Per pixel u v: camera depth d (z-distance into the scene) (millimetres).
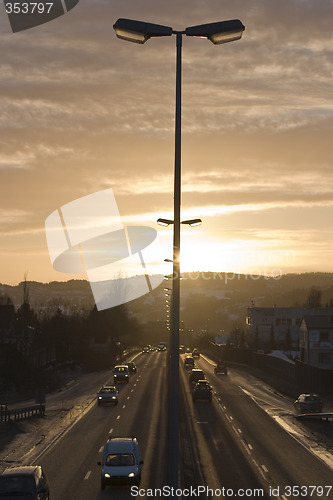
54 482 30594
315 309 138875
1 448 42219
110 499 26906
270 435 45844
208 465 34625
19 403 73312
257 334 171500
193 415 56031
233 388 85188
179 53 21719
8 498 22625
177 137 21844
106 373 116625
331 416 53000
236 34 21859
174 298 21703
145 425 50062
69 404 69375
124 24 21672
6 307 107875
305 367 85062
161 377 101438
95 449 40000
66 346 121312
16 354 88438
